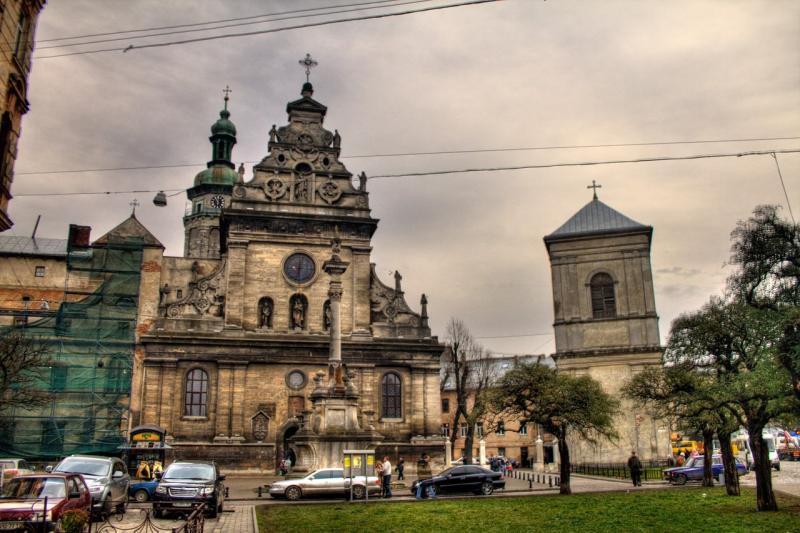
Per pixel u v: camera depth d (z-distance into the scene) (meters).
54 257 66.44
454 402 97.00
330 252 58.34
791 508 26.94
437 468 55.22
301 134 61.00
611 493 35.12
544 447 89.44
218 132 93.19
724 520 24.05
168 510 26.09
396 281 59.84
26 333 51.19
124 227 66.62
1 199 27.00
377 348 56.94
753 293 25.80
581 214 65.19
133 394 54.66
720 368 29.12
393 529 23.23
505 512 27.48
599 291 62.16
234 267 55.91
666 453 56.75
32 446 48.59
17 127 28.23
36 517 17.88
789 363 24.20
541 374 36.94
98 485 24.62
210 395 52.94
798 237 24.67
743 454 73.75
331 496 35.22
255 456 52.12
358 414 43.66
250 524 24.72
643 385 35.88
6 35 26.22
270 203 58.19
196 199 92.25
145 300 64.44
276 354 54.66
